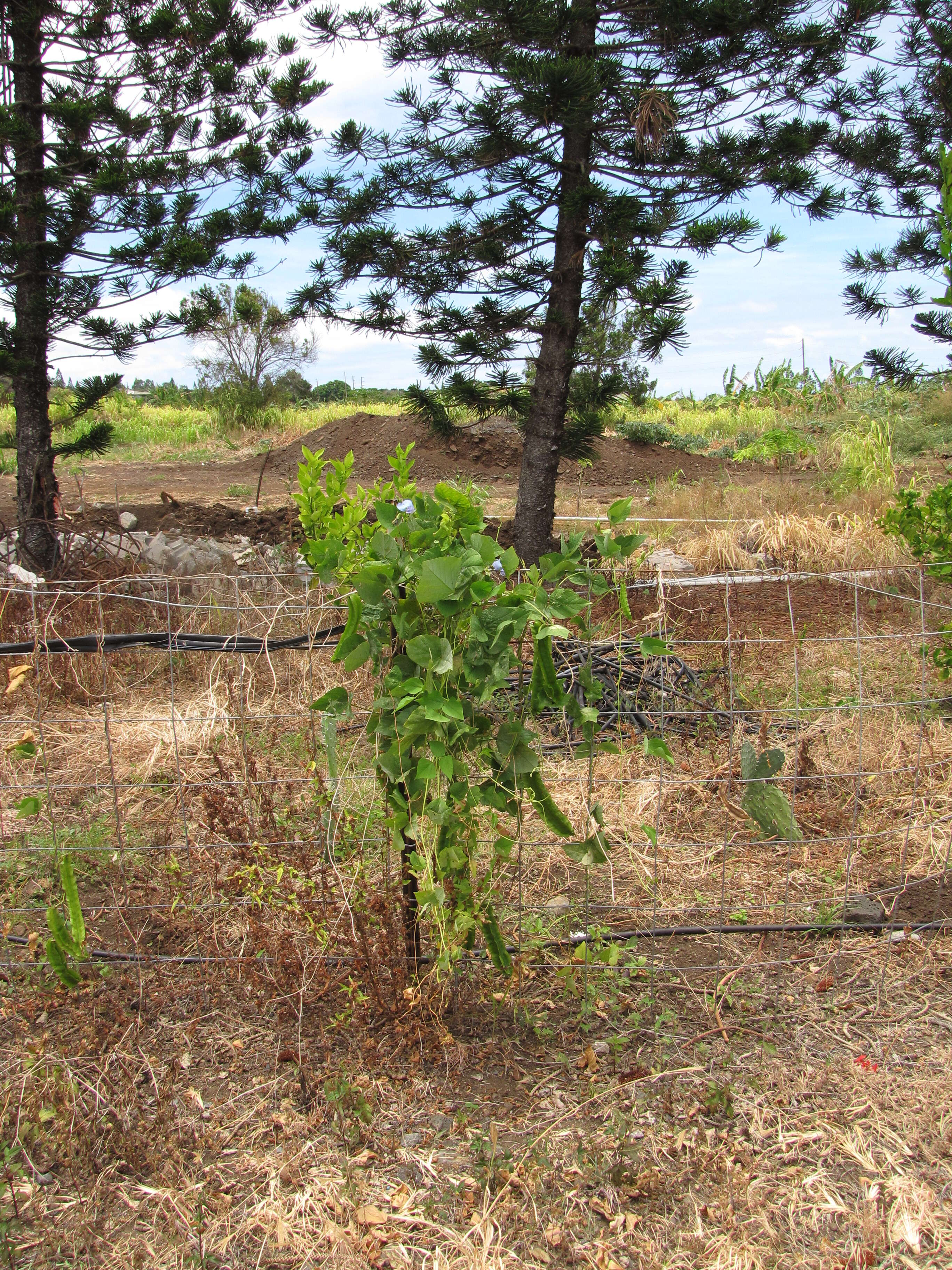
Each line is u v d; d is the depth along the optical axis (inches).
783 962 110.3
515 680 158.4
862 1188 79.3
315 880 106.9
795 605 261.7
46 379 292.5
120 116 279.4
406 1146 83.6
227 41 292.8
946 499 205.2
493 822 93.4
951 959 111.5
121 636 110.6
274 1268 72.5
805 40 240.4
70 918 99.6
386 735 91.8
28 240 279.1
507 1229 74.9
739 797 150.2
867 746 166.4
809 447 653.3
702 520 340.8
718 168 239.9
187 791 146.4
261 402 928.9
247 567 282.2
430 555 87.7
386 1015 98.1
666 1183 79.4
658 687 181.8
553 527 332.5
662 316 236.1
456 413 299.3
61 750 164.1
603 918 120.0
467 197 266.2
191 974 107.0
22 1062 93.4
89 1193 78.8
